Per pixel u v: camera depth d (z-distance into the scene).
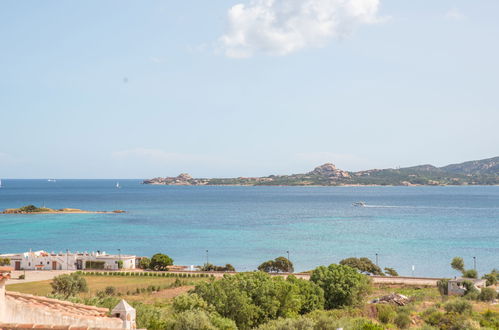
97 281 101.38
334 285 69.94
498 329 52.09
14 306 16.02
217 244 172.00
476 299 76.81
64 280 78.56
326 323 44.91
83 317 18.19
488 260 139.38
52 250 159.00
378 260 140.12
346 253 152.00
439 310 63.50
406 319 56.62
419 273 122.62
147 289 86.88
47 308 18.08
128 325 20.06
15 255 125.31
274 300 54.16
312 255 148.75
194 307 47.06
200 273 113.31
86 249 161.62
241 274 58.06
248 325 51.06
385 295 75.94
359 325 50.12
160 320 39.19
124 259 123.44
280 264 119.44
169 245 170.50
